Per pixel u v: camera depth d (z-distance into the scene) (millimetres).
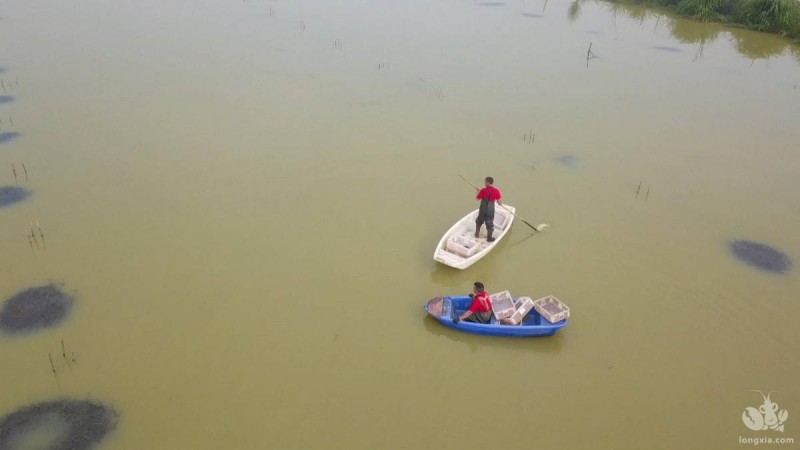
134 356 9789
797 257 12914
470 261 11961
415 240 13055
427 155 16703
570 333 10664
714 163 16844
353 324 10648
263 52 23875
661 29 30344
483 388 9523
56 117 17547
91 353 9797
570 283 11891
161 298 11023
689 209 14586
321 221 13547
